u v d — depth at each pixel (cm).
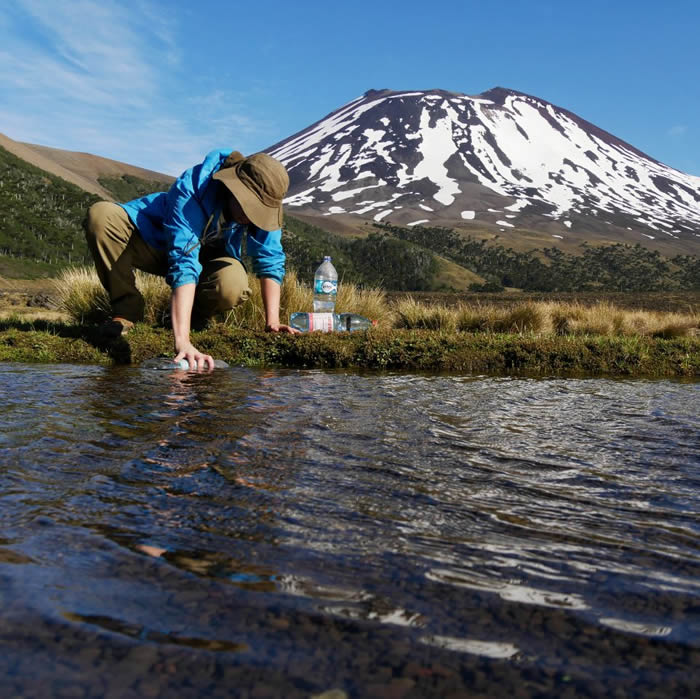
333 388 296
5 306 856
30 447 158
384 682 63
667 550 106
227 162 353
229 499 123
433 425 210
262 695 60
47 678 61
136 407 220
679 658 70
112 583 83
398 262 12156
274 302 455
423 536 108
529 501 132
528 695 61
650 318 954
